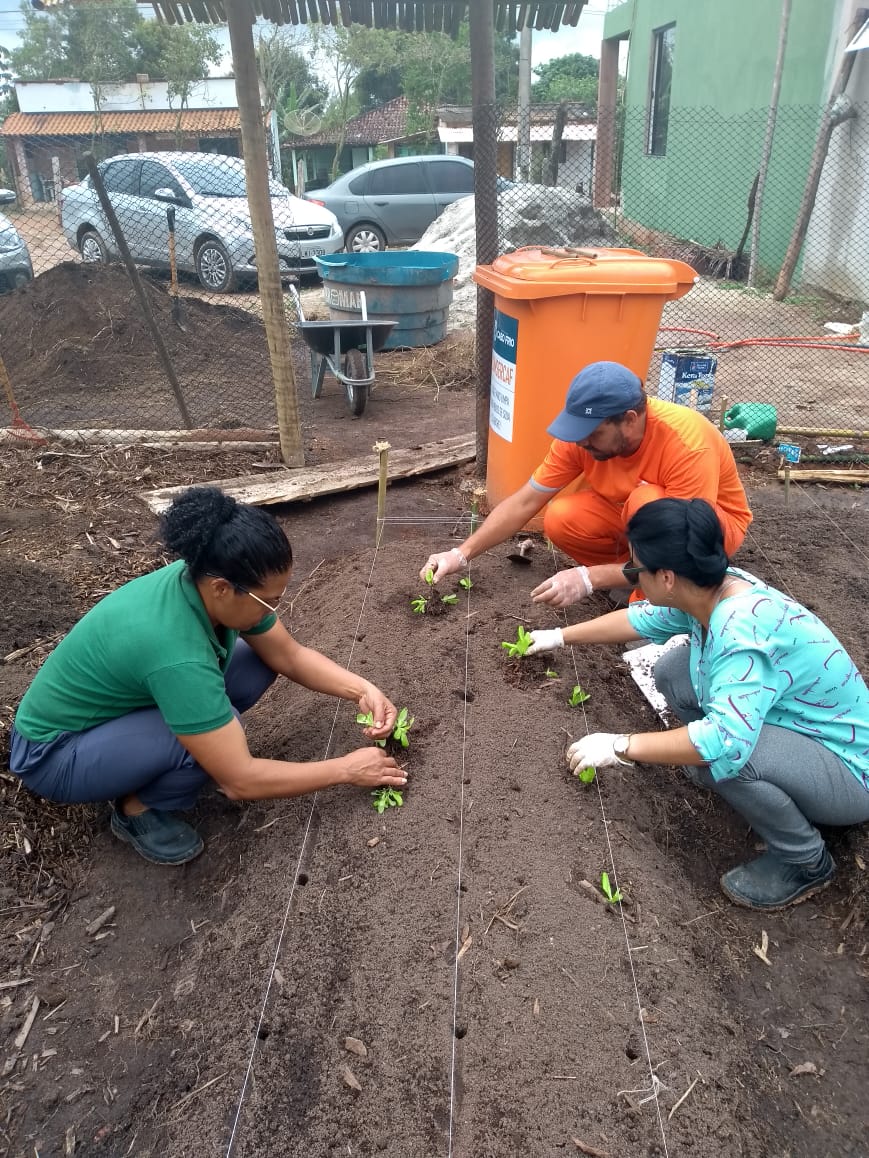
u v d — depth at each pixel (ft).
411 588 12.85
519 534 15.06
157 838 8.91
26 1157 6.48
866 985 7.86
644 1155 6.15
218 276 37.11
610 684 11.12
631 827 8.86
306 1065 6.77
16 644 11.73
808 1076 7.07
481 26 15.03
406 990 7.16
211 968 7.79
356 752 8.53
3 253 32.71
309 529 16.39
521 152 40.81
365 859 8.30
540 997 7.05
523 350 13.84
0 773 9.34
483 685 10.50
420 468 18.34
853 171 35.04
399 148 99.40
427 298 29.22
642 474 11.09
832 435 21.12
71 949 8.16
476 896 7.86
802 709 7.93
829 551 15.84
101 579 13.83
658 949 7.60
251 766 7.70
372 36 94.48
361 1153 6.20
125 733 8.03
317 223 38.86
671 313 36.68
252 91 15.57
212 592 7.19
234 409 24.07
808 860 8.32
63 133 74.43
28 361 27.30
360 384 22.59
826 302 36.96
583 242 40.68
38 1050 7.25
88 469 17.93
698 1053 6.88
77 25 77.87
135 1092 6.90
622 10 57.98
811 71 37.17
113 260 38.47
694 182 48.06
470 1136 6.22
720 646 7.43
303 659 9.07
